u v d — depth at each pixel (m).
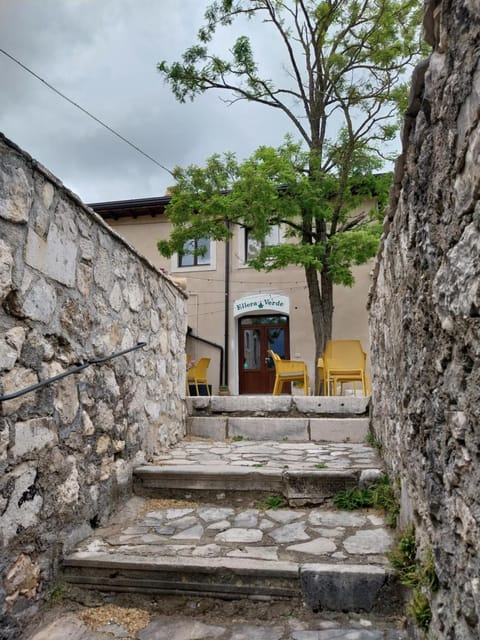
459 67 1.02
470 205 0.97
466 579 1.07
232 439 4.32
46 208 1.98
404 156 1.74
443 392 1.26
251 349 10.59
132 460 2.96
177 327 4.27
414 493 1.81
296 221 9.04
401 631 1.71
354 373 5.82
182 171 7.81
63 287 2.13
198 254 9.05
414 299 1.67
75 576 2.00
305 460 3.29
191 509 2.71
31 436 1.82
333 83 8.30
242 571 1.92
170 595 1.94
